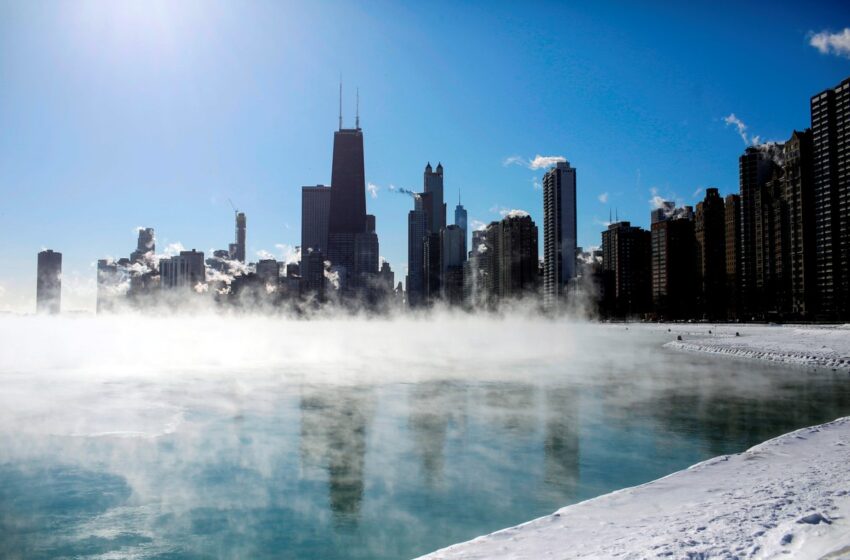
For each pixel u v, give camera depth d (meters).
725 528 11.34
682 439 28.38
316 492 21.31
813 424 31.38
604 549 10.80
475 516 18.69
